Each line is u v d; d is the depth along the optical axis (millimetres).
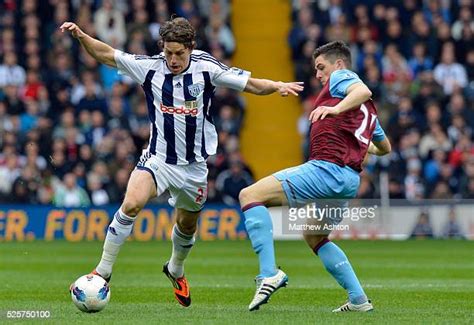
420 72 84688
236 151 76500
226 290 37688
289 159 85000
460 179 77625
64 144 73062
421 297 34938
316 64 29234
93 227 71500
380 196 73125
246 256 57031
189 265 50750
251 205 28203
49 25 81625
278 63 88500
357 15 86062
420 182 76500
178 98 29703
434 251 61094
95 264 50938
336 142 28484
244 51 88500
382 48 85875
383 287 38969
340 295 35812
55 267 49094
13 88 77438
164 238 72250
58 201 71750
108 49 29938
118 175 72938
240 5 89750
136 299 34094
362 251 61125
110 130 75250
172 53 29031
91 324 25703
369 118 28953
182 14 83250
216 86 30031
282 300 33938
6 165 71688
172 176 30094
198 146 30250
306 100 81750
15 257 55469
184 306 31297
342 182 28438
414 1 88375
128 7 82938
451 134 80500
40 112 77500
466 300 33875
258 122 85062
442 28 86375
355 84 27938
